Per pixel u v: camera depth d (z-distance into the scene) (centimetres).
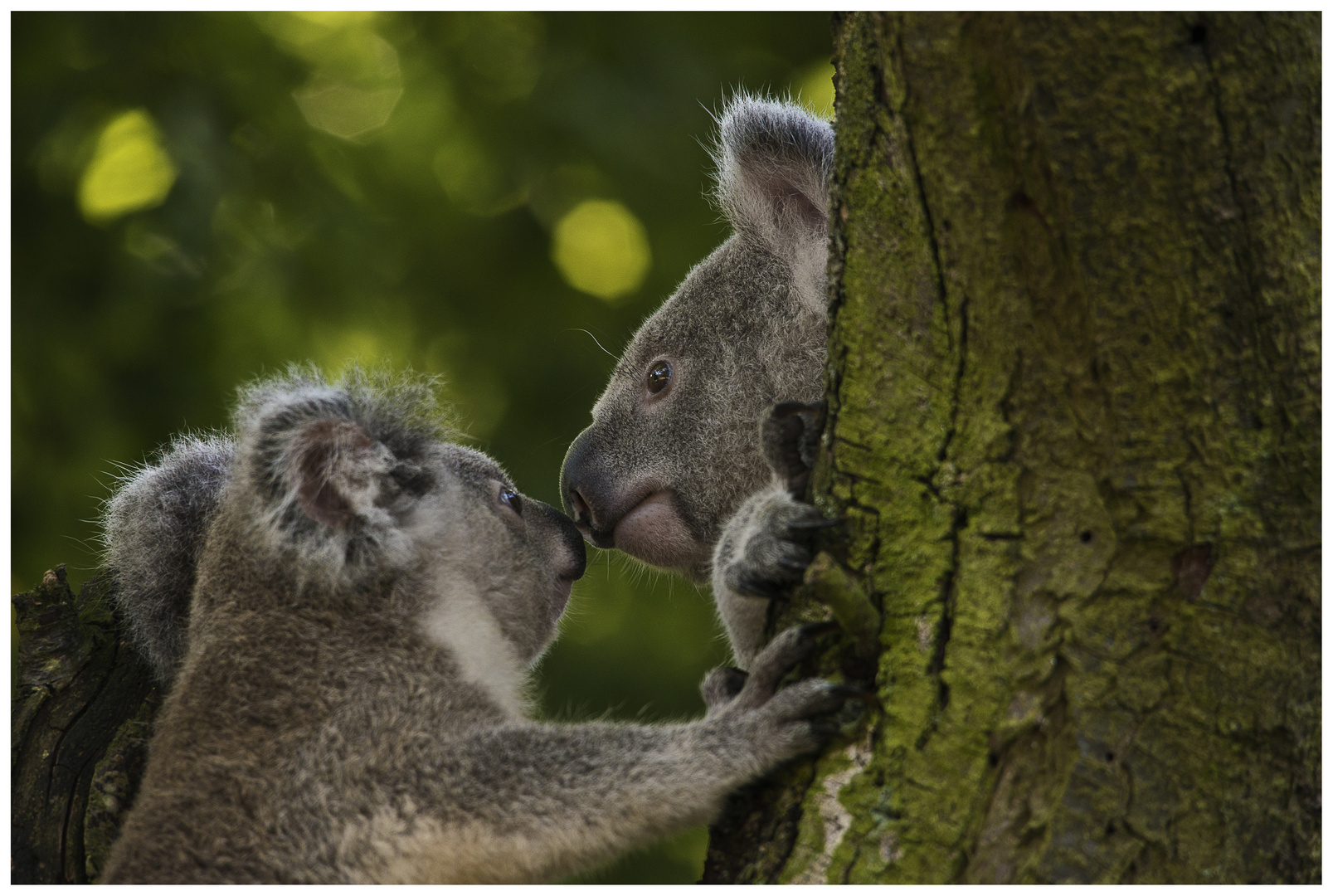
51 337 1133
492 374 1291
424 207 1297
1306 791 429
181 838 541
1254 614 423
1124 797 415
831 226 511
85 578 1091
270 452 609
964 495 457
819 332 739
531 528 752
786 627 505
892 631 460
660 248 1271
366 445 639
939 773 434
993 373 453
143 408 1166
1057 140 420
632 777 508
